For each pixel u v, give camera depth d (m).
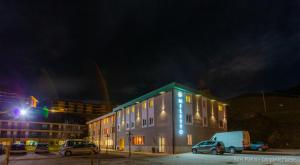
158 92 36.66
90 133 74.50
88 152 29.67
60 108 129.25
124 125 48.00
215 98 41.28
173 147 32.38
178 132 33.31
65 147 28.97
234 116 65.44
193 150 30.11
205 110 39.06
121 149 47.53
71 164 18.80
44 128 78.94
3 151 34.22
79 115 105.62
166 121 34.53
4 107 86.56
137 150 41.00
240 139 29.81
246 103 76.19
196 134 36.00
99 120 66.75
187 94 36.25
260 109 69.06
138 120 42.25
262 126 52.16
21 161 21.92
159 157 25.08
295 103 68.69
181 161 19.86
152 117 38.03
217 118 41.56
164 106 35.53
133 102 44.06
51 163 19.83
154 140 36.72
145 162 19.45
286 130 47.66
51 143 78.44
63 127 82.62
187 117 35.22
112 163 18.98
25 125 75.50
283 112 57.09
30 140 75.19
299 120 50.22
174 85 33.88
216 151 27.11
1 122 71.56
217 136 32.41
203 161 19.44
